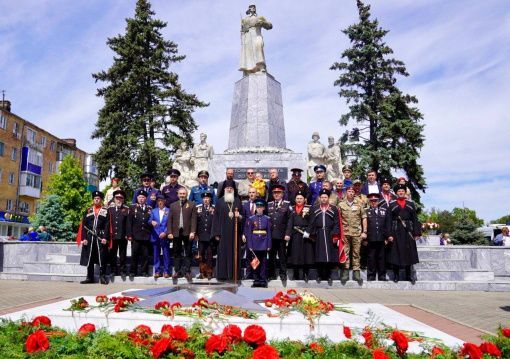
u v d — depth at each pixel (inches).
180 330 161.9
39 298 354.9
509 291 458.6
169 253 474.0
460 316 293.0
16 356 157.1
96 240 474.0
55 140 2212.1
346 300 354.0
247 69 692.1
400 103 1322.6
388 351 165.5
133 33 1309.1
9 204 1861.5
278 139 684.7
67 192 1680.6
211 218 455.8
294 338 178.7
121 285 451.2
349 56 1374.3
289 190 508.4
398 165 1275.8
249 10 713.6
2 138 1813.5
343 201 473.4
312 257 449.4
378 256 472.7
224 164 637.9
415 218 470.6
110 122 1235.9
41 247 589.3
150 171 1231.5
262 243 437.4
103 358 152.8
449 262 514.3
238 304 203.9
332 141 727.1
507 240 748.6
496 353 164.4
